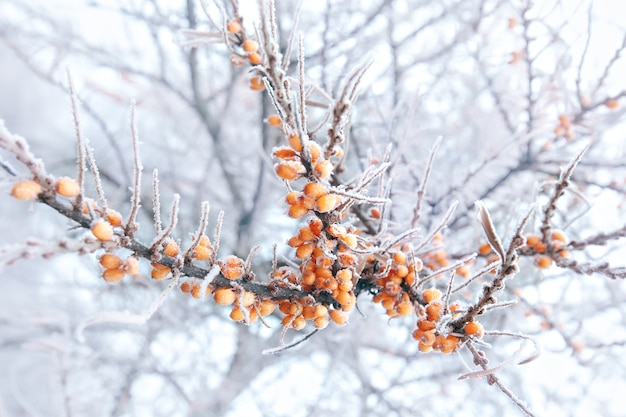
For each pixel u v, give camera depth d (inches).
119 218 60.6
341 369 225.6
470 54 187.8
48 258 53.6
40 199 55.6
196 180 250.7
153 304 60.2
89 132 259.6
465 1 185.6
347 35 186.7
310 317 77.5
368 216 108.7
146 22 202.8
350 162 189.0
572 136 153.2
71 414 160.9
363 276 88.4
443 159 208.1
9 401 230.1
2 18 207.9
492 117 184.4
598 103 141.1
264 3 68.4
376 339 218.4
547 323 150.3
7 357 232.4
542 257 99.2
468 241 157.2
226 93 233.1
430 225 159.0
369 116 186.1
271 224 243.4
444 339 73.9
